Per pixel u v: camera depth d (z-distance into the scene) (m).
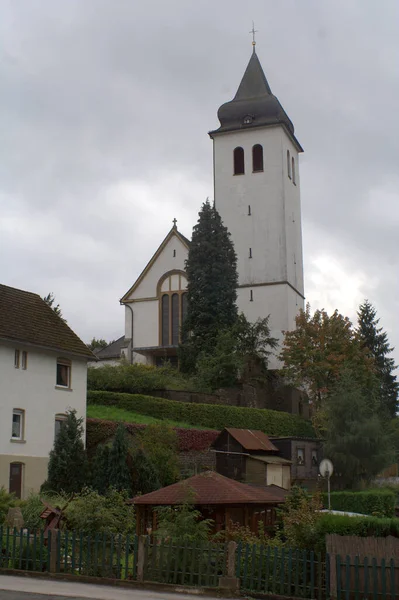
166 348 71.19
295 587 21.05
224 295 67.38
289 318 75.38
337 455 51.75
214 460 50.44
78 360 46.59
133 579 21.94
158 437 45.44
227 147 79.81
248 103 79.62
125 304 76.19
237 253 77.38
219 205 79.00
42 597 19.30
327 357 66.44
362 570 20.73
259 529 26.69
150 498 27.91
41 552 22.84
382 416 66.56
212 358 63.25
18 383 41.62
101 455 40.41
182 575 21.56
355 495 43.09
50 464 41.06
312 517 24.45
